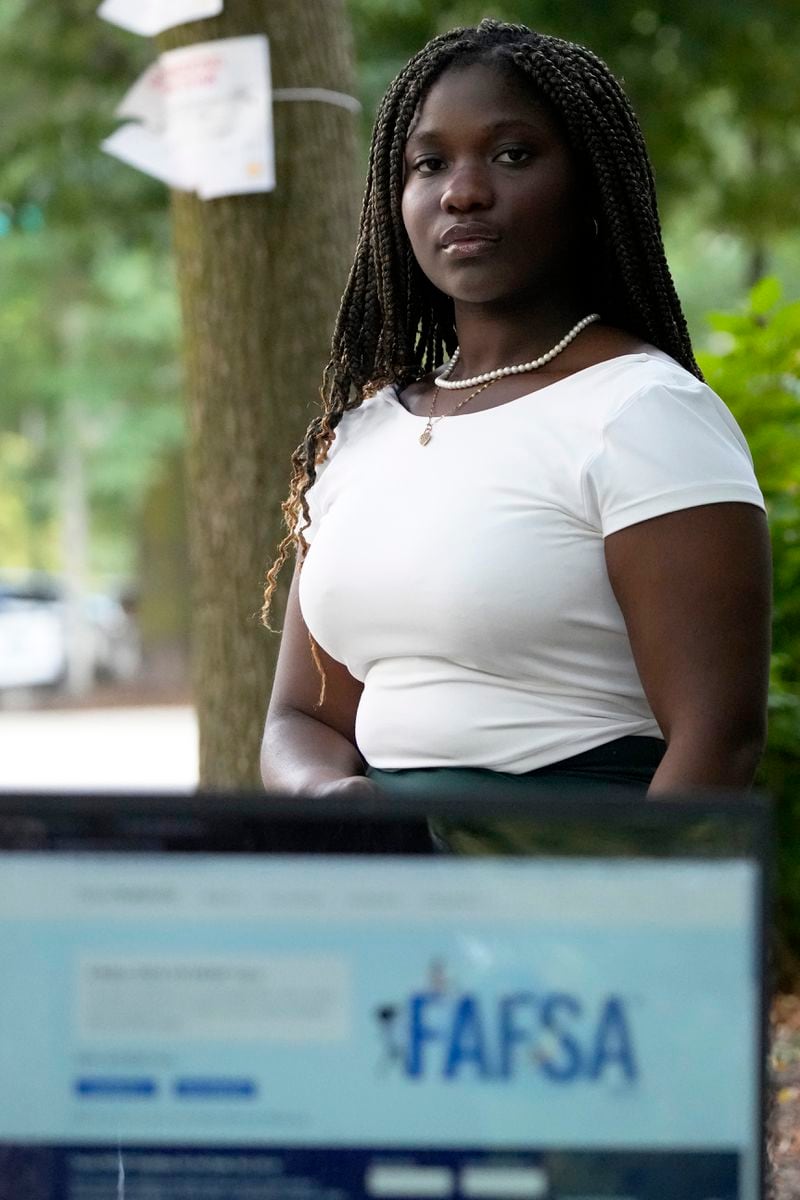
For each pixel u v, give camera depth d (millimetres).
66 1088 1571
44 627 24875
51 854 1578
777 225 13266
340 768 2654
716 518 2305
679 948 1543
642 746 2436
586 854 1552
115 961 1574
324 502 2688
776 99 11859
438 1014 1554
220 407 4477
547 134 2547
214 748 4508
